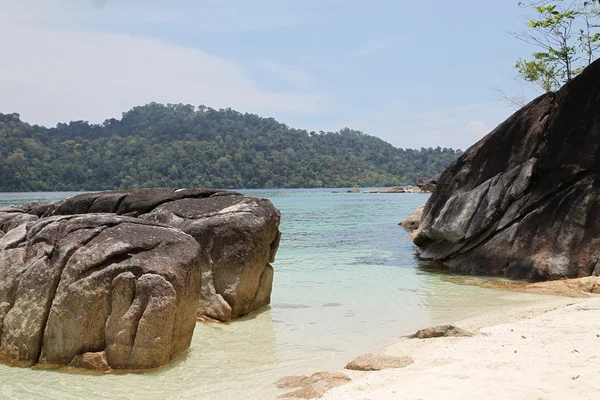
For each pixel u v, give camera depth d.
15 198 65.50
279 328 8.68
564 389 4.85
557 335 6.91
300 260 16.62
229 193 10.89
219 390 5.90
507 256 13.60
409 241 21.69
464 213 14.99
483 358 6.09
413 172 179.50
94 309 6.54
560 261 12.37
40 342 6.75
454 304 10.35
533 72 19.17
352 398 5.02
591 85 13.13
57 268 6.83
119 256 6.85
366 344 7.70
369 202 56.66
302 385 5.94
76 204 10.72
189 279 7.03
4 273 7.23
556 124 13.69
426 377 5.49
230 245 9.52
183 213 10.05
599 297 10.02
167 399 5.64
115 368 6.48
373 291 11.80
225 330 8.58
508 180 14.30
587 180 12.70
